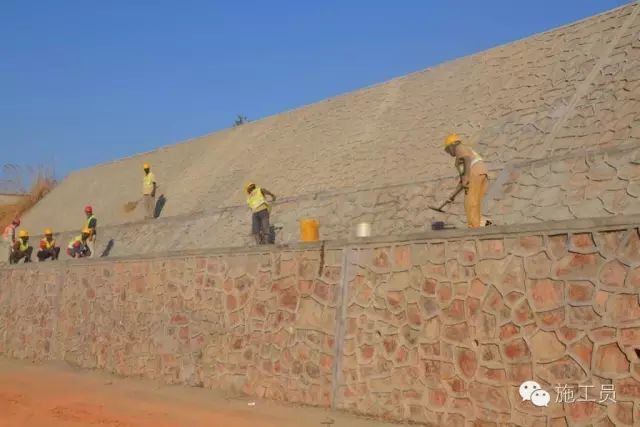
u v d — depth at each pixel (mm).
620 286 7840
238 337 13484
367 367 10688
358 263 11250
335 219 17531
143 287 16516
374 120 22609
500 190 14156
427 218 15172
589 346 7996
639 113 13727
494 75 19953
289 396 12062
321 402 11375
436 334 9742
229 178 25750
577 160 13273
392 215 16156
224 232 21141
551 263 8562
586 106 15312
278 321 12617
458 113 19297
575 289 8250
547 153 14578
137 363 16266
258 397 12680
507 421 8648
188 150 32406
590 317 8039
